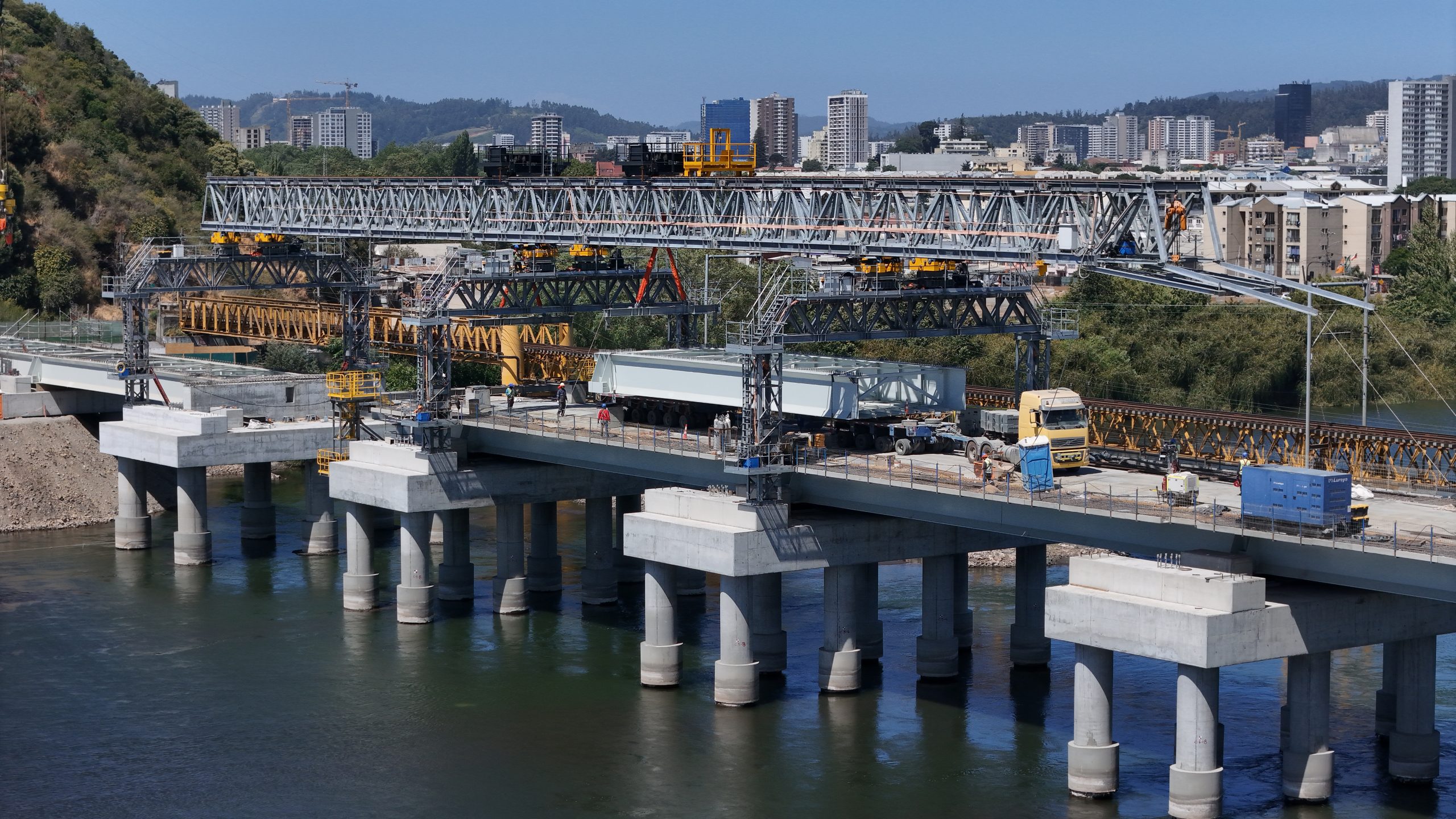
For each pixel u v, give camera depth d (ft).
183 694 324.80
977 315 345.72
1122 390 622.54
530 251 415.23
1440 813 257.14
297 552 451.94
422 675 336.49
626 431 369.09
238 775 282.56
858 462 322.75
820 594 399.85
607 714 311.68
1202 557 261.65
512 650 355.56
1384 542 246.88
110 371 498.69
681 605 396.98
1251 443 376.89
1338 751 284.20
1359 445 367.04
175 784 278.87
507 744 295.69
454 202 430.61
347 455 423.64
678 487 349.20
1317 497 249.75
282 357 624.18
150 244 489.67
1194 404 627.87
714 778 278.05
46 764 288.10
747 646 314.55
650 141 404.77
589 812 264.52
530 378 577.02
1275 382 647.15
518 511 385.91
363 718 310.45
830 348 591.78
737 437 346.54
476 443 393.29
